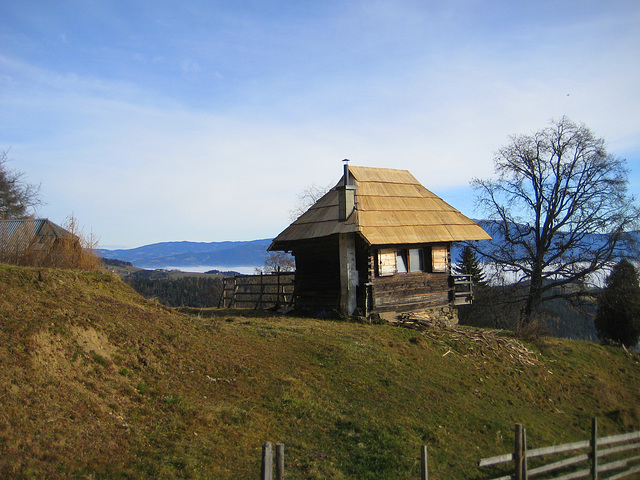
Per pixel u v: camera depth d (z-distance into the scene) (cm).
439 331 1956
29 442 717
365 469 930
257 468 834
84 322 1068
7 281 1150
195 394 1026
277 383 1170
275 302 2288
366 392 1266
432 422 1228
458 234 2253
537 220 3403
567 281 3303
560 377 1969
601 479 1207
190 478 761
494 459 994
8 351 866
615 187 3092
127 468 747
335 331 1708
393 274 2077
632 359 2605
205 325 1436
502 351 1956
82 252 2153
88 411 841
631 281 2967
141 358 1078
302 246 2241
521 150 3391
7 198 4291
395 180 2378
